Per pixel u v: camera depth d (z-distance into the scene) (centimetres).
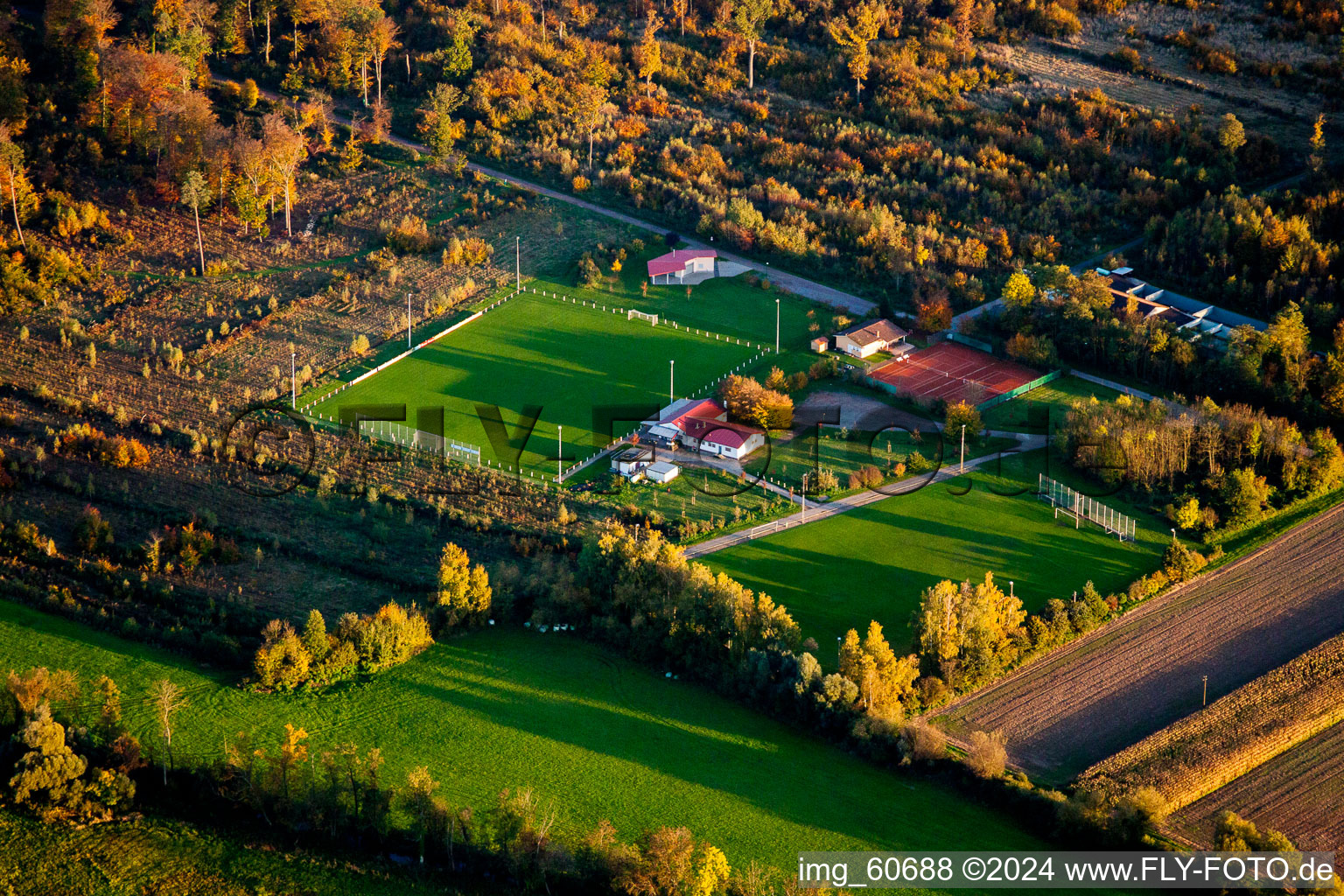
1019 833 13950
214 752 14700
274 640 16062
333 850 13725
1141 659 16512
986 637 16050
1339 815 14038
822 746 15162
